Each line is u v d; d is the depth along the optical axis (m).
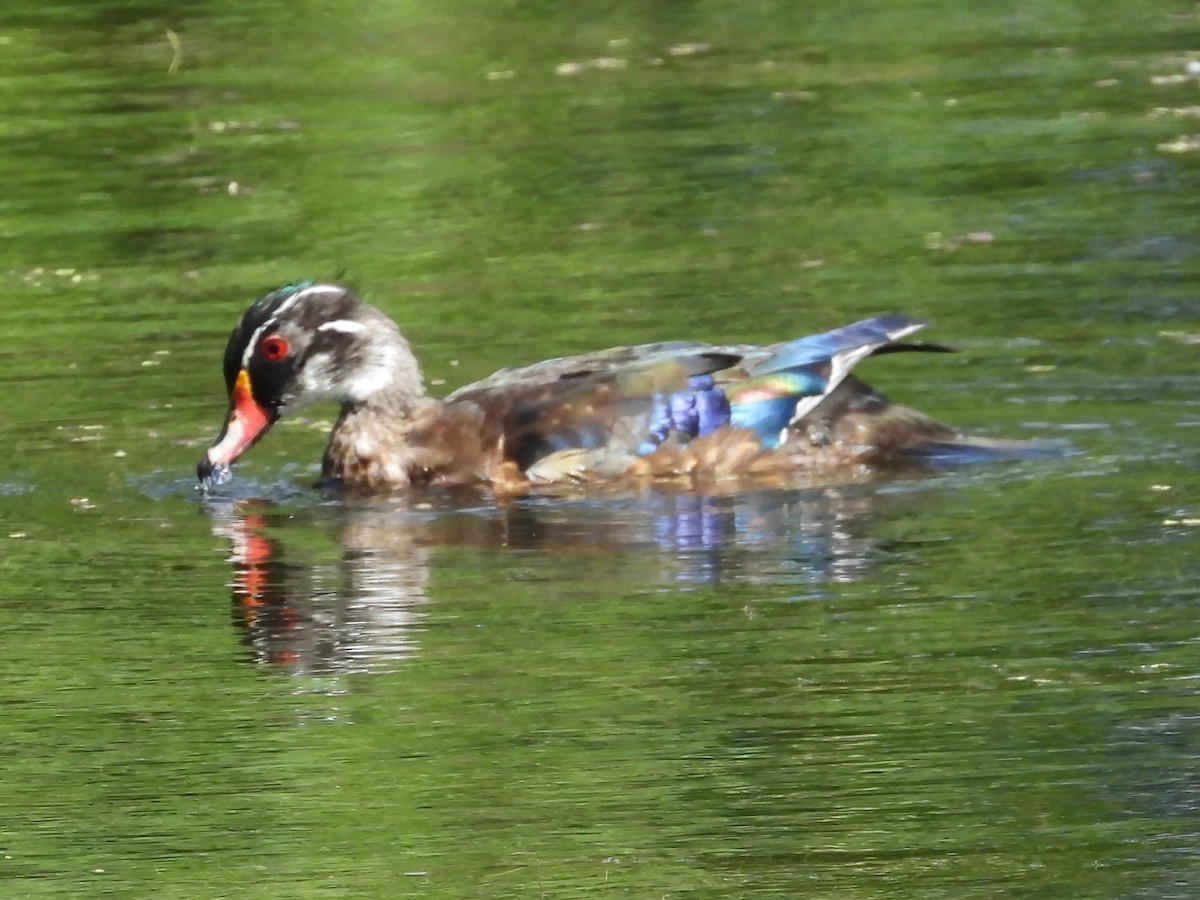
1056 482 14.91
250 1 32.31
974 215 21.89
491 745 11.38
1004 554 13.61
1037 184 22.78
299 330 16.09
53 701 12.06
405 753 11.34
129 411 17.39
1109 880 10.05
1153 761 11.04
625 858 10.31
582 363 16.36
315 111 26.80
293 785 11.12
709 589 13.28
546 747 11.35
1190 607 12.67
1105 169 23.19
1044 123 25.02
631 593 13.25
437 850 10.37
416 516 15.05
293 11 31.77
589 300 19.81
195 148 25.44
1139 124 24.75
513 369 16.72
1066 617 12.61
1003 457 15.61
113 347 19.02
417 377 16.19
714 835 10.41
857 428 15.80
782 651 12.32
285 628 12.95
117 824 10.77
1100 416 16.34
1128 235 20.91
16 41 30.62
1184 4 30.58
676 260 20.95
